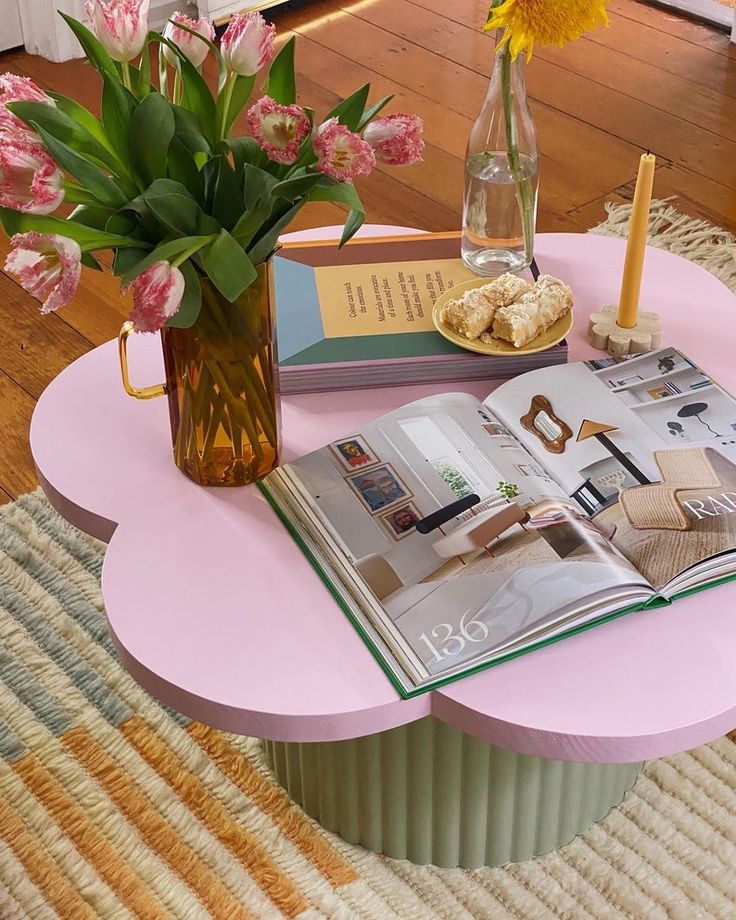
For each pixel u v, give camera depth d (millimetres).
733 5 2801
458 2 2920
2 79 909
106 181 915
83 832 1257
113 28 929
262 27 945
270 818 1266
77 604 1497
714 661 923
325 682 917
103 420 1165
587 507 1035
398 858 1226
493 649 919
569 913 1183
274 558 1019
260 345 1001
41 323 1953
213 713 913
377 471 1072
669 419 1113
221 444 1054
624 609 947
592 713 888
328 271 1316
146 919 1182
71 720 1365
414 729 1062
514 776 1105
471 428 1104
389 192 2240
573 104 2510
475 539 1004
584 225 2164
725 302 1302
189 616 971
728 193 2254
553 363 1203
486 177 1241
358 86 2566
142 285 852
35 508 1623
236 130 2369
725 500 1019
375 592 974
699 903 1186
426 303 1269
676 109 2502
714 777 1297
